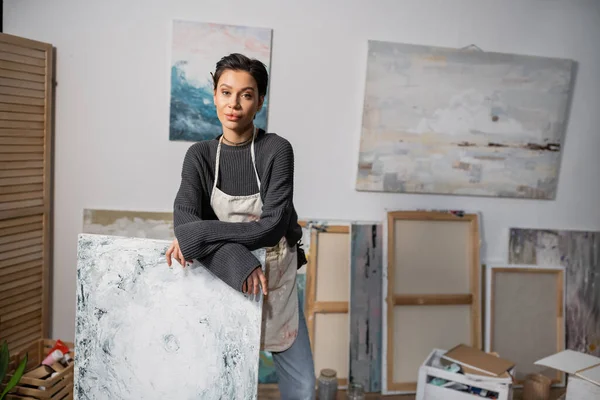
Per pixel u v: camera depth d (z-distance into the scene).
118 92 2.78
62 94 2.76
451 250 3.03
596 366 2.40
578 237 3.13
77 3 2.71
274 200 1.64
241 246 1.59
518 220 3.12
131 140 2.81
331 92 2.89
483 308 3.07
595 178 3.15
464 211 3.03
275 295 1.79
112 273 1.73
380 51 2.85
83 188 2.82
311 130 2.90
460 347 2.79
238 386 1.68
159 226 2.83
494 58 2.95
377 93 2.88
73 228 2.83
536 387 2.79
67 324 2.88
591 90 3.10
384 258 2.94
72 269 2.86
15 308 2.62
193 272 1.70
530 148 3.04
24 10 2.71
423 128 2.95
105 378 1.74
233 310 1.68
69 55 2.74
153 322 1.71
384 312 2.94
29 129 2.62
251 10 2.79
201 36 2.75
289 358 1.88
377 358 2.95
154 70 2.78
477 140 2.99
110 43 2.74
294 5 2.82
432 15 2.92
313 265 2.92
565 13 3.02
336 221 2.93
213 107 2.79
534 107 3.02
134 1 2.73
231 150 1.70
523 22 2.99
